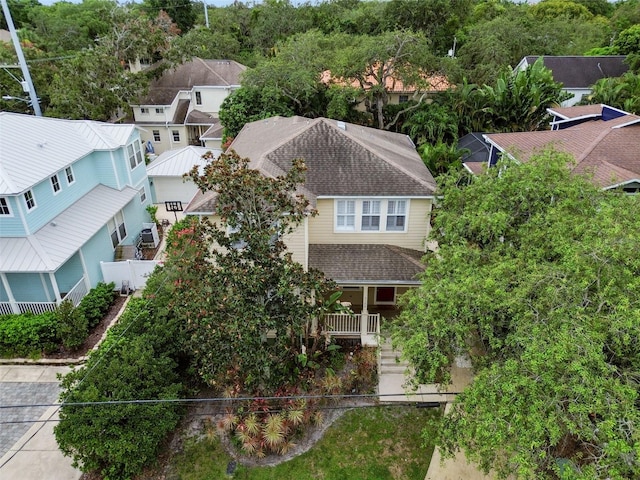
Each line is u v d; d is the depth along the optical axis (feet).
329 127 60.29
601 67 148.05
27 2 244.83
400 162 60.13
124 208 77.05
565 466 24.72
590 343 26.27
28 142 62.75
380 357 52.49
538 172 40.73
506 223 39.01
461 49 155.12
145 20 136.56
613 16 208.74
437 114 108.06
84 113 109.19
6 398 48.55
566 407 26.91
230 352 40.32
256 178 38.40
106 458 38.60
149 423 39.70
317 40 119.24
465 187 47.19
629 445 23.49
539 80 114.21
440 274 40.32
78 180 69.26
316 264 53.93
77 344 54.13
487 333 32.86
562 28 181.37
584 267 29.78
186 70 141.28
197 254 41.93
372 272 52.95
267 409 44.04
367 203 55.36
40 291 59.98
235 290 38.47
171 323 48.78
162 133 133.39
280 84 110.22
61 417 39.01
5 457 42.45
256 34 206.69
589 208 38.24
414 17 166.61
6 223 56.13
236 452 43.70
